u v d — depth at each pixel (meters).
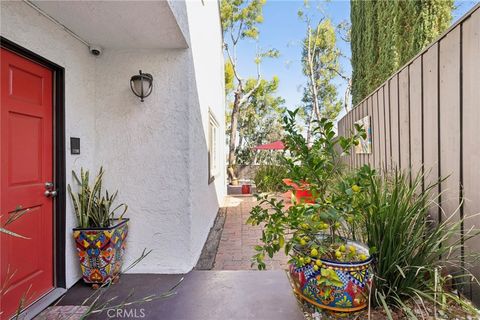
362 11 6.13
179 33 2.52
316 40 13.87
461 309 1.89
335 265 1.80
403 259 1.94
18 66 2.01
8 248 1.91
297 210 1.98
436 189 2.45
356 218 1.96
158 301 2.22
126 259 2.86
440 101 2.41
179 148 2.87
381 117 3.93
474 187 1.99
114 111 2.88
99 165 2.87
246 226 4.89
